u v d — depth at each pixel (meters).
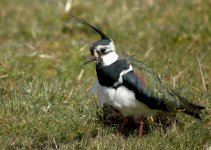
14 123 11.78
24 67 15.28
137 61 11.18
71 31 18.77
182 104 11.34
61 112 12.14
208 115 12.16
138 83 10.77
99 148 10.82
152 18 18.84
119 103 10.91
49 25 19.06
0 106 12.34
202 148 11.14
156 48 16.47
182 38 17.23
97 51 11.00
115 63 10.91
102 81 10.95
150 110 11.18
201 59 15.30
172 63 15.11
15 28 18.69
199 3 19.34
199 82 13.56
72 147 10.94
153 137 11.38
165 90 11.17
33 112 12.16
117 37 17.61
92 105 12.50
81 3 19.80
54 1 20.42
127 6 19.62
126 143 11.09
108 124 12.12
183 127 11.90
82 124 11.90
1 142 11.11
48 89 13.00
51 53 16.94
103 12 19.25
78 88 13.62
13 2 20.06
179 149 11.05
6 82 14.23
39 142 11.40
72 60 15.88
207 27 17.48
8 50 16.61
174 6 19.39
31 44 17.73
